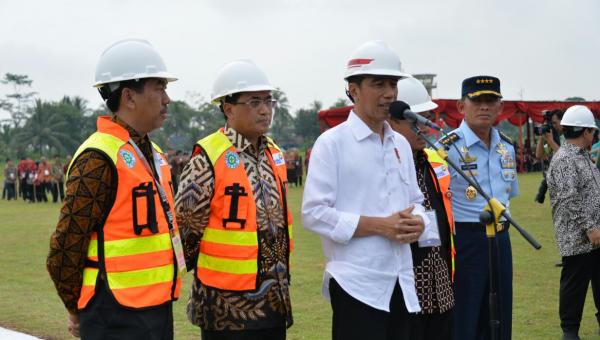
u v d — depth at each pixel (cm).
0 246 1297
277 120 8806
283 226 413
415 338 388
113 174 321
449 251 428
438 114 2547
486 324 491
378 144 383
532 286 816
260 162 412
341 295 372
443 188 445
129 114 341
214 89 416
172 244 344
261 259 396
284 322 405
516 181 523
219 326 394
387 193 378
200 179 397
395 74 371
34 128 8281
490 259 392
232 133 407
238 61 415
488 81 499
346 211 377
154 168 352
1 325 669
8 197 3023
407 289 373
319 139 383
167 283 337
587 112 606
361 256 368
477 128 504
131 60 339
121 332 322
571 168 595
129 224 325
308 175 380
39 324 672
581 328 650
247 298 391
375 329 367
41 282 909
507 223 497
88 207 317
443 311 405
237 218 393
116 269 322
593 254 596
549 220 1482
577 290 593
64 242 318
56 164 2805
